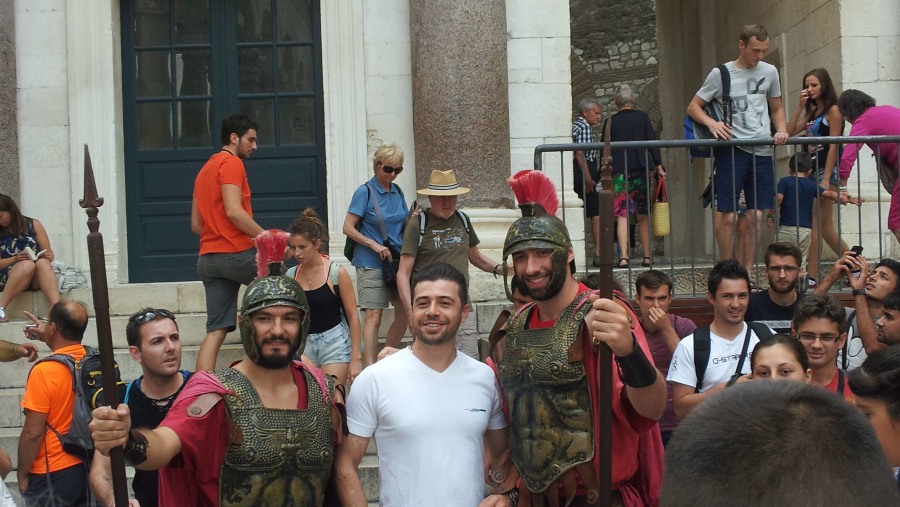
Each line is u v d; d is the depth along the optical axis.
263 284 3.70
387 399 3.91
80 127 9.30
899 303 5.22
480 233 8.55
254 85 9.74
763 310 6.13
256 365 3.70
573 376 3.71
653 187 9.33
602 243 3.43
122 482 3.35
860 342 6.04
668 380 5.33
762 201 7.91
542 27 9.35
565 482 3.74
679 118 15.12
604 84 18.19
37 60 9.34
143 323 4.66
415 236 6.74
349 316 6.51
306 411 3.70
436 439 3.86
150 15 9.70
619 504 3.81
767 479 1.34
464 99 8.63
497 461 4.13
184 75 9.73
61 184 9.34
